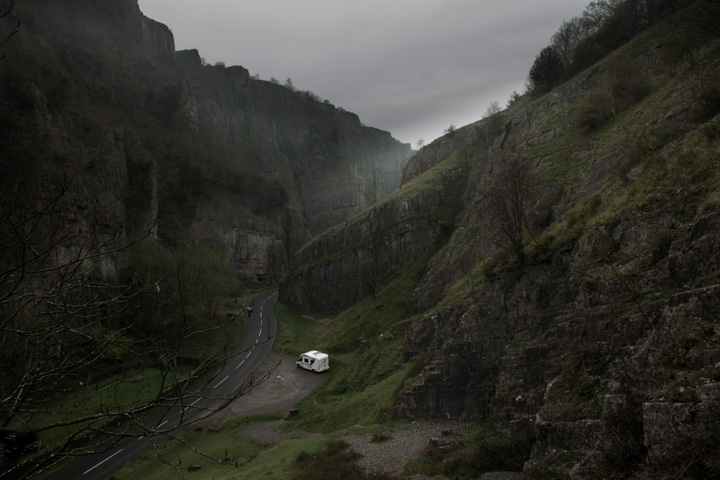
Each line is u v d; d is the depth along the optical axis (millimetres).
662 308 15172
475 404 26219
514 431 20156
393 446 24328
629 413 12352
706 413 9984
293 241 160250
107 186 73062
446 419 27266
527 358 22609
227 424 37781
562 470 13641
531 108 74188
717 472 9000
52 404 8680
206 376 49250
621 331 16672
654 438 10914
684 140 23672
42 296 7516
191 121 149250
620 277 18422
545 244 27203
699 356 11500
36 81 70250
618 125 44125
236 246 132500
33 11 114000
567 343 20172
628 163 29734
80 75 110375
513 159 31281
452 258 59344
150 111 137500
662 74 45156
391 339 47781
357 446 25484
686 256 16031
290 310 91062
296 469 23594
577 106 57688
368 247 85250
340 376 48031
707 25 34875
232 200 140250
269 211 155375
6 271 6758
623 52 60188
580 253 23438
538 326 24203
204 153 141000
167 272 54406
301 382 48750
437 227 79562
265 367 53719
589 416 14781
